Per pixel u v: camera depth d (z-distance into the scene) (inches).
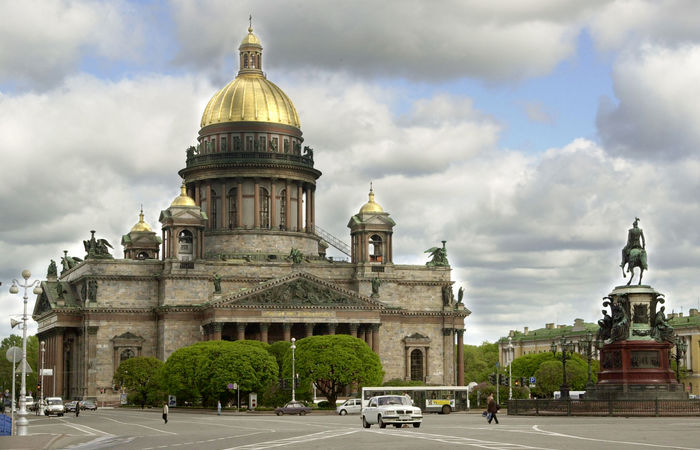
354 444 3097.9
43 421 6284.5
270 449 2962.6
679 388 4744.1
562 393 5723.4
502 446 2851.9
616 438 3125.0
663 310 4835.1
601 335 4943.4
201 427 4923.7
